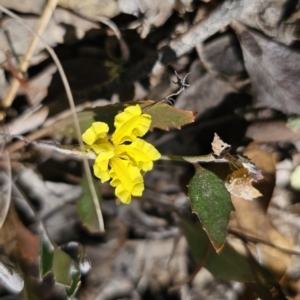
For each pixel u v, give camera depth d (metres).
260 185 0.18
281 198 0.18
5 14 0.16
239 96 0.18
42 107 0.17
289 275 0.18
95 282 0.18
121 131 0.16
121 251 0.18
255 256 0.18
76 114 0.16
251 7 0.17
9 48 0.17
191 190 0.16
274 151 0.18
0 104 0.17
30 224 0.17
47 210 0.18
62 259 0.17
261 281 0.18
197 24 0.17
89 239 0.18
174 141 0.18
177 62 0.18
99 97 0.18
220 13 0.17
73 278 0.17
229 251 0.18
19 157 0.18
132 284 0.18
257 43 0.18
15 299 0.17
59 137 0.18
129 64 0.18
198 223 0.18
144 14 0.17
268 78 0.18
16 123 0.17
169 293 0.18
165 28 0.18
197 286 0.18
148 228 0.18
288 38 0.17
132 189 0.16
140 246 0.18
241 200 0.18
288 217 0.18
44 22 0.16
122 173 0.15
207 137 0.18
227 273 0.18
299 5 0.17
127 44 0.18
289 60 0.17
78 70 0.18
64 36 0.17
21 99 0.17
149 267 0.18
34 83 0.17
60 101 0.17
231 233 0.18
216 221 0.16
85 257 0.17
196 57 0.18
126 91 0.18
